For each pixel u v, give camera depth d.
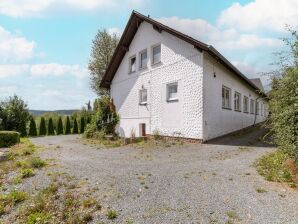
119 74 18.70
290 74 5.46
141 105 15.83
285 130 5.69
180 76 12.81
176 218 3.71
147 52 15.43
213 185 5.21
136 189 4.99
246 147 10.18
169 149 10.27
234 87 16.05
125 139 12.45
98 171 6.52
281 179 5.50
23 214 3.98
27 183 5.55
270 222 3.57
